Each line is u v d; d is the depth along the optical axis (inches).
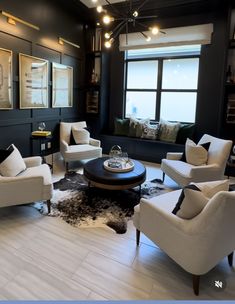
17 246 84.0
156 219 74.8
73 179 150.3
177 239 67.5
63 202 117.7
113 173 118.3
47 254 80.4
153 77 210.1
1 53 137.6
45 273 71.6
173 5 170.2
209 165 126.8
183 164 137.6
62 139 179.3
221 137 174.1
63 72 193.6
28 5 153.7
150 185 145.6
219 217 58.2
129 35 205.8
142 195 130.0
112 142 217.0
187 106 200.1
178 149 186.9
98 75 223.6
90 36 220.1
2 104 142.5
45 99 177.3
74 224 99.3
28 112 164.4
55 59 184.4
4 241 86.7
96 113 225.8
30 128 167.9
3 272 71.4
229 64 168.1
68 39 195.9
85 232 94.3
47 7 170.2
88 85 225.3
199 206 63.4
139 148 205.3
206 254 62.3
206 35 177.8
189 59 193.0
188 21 183.6
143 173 121.3
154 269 75.5
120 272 73.6
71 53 201.8
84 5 185.6
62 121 200.5
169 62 201.0
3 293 63.9
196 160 135.9
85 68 223.3
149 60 208.4
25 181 98.3
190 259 64.6
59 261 77.2
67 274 71.7
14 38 146.3
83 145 182.4
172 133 193.3
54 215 106.0
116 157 139.8
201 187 70.0
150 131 201.6
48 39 174.4
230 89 168.6
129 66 218.2
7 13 138.7
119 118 225.3
